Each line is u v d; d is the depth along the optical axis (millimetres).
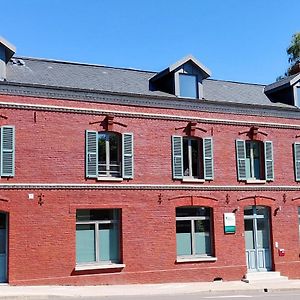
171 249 21016
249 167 23641
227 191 22609
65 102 19656
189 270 21281
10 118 18703
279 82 26250
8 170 18438
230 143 22984
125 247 20125
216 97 23656
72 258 19094
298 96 25438
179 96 22188
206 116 22547
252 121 23625
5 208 18234
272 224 23500
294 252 23844
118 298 16328
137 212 20531
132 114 20891
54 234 18906
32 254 18453
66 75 21250
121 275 19906
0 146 18422
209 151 22391
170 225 21141
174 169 21516
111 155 20641
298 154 24625
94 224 19969
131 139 20766
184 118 21984
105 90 20562
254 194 23234
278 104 25219
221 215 22344
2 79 19016
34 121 19062
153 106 21406
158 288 19203
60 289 17781
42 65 21609
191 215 22000
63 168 19344
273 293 19266
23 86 18922
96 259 19812
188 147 22328
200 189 22000
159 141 21375
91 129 20047
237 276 22266
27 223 18516
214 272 21797
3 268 18234
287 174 24219
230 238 22406
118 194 20281
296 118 24875
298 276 23703
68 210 19234
